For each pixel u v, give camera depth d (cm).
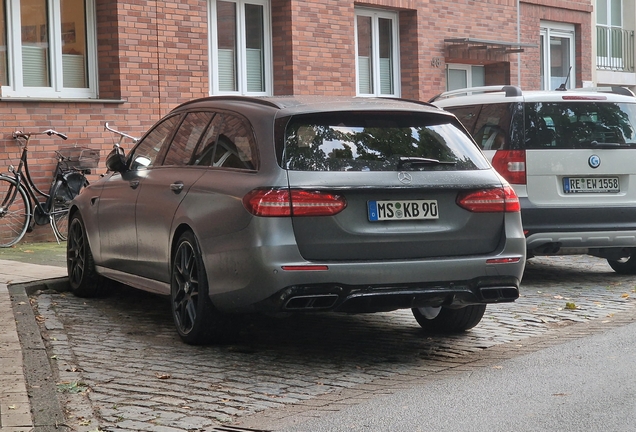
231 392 611
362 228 672
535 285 1081
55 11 1480
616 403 560
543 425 518
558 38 2556
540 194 1038
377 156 690
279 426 533
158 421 545
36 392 600
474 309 782
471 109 1105
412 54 2039
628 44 2884
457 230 698
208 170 740
